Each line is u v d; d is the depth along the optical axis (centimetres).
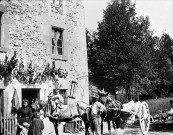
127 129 1327
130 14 2419
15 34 1141
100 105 866
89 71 2680
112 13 2403
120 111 984
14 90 1066
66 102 1363
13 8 1145
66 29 1425
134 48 2211
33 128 786
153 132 1188
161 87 3406
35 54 1222
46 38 1291
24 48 1173
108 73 2389
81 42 1520
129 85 2427
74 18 1492
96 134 845
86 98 1505
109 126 992
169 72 3188
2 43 1090
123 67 2200
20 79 1123
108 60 2342
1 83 1034
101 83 2644
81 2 1560
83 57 1523
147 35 2448
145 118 1072
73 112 892
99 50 2470
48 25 1311
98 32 2516
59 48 1400
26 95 1409
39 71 1228
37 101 1105
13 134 952
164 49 3059
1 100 1050
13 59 1084
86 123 894
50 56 1296
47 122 1191
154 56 2684
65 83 1366
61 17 1402
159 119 1438
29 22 1213
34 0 1250
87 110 878
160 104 2339
